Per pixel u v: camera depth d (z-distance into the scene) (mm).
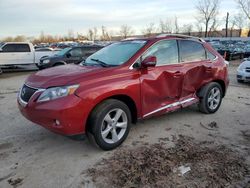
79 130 3525
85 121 3547
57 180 3197
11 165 3555
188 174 3264
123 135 4055
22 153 3900
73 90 3451
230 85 9672
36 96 3564
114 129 3914
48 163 3604
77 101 3428
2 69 16250
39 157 3775
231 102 6871
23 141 4332
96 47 14188
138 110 4176
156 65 4410
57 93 3439
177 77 4688
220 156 3715
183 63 4883
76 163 3588
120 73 3918
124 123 4043
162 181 3121
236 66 17312
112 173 3311
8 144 4219
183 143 4180
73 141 4297
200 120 5320
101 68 3961
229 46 24062
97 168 3443
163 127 4914
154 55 4426
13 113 5926
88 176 3268
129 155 3764
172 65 4660
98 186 3061
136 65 4148
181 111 5902
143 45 4375
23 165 3555
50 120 3494
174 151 3875
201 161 3574
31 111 3590
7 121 5340
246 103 6777
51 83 3545
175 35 4910
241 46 24125
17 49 15695
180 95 4887
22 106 3791
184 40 5020
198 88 5309
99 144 3775
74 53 13516
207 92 5434
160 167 3412
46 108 3439
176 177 3201
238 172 3301
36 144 4211
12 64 15594
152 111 4398
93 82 3619
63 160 3676
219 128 4891
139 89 4082
